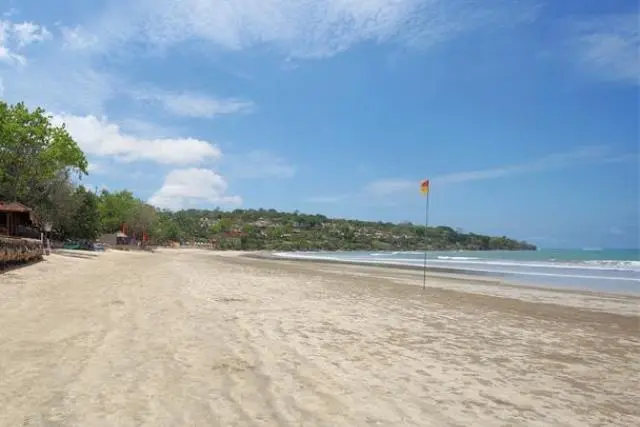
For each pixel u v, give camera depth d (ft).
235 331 26.99
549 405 16.97
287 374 19.13
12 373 18.15
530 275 95.86
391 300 46.78
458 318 36.60
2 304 35.04
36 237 120.98
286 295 46.55
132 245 278.46
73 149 135.95
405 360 22.31
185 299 39.70
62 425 13.50
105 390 16.44
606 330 34.14
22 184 125.18
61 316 30.35
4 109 121.39
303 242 521.65
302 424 14.15
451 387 18.45
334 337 26.73
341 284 63.57
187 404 15.39
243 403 15.70
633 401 17.80
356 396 16.85
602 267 125.39
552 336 30.68
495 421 15.15
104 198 281.74
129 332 25.84
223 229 546.67
